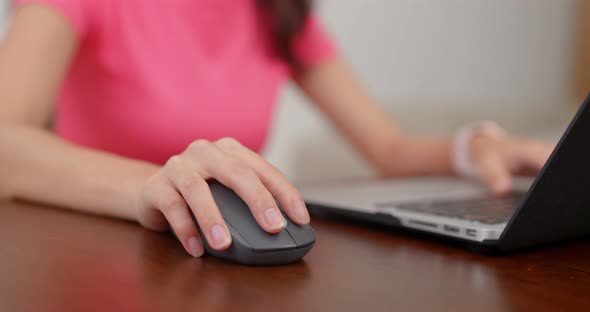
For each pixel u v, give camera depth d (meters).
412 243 0.43
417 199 0.59
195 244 0.37
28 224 0.48
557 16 2.01
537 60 1.98
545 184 0.35
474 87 1.82
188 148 0.42
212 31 1.04
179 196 0.39
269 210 0.35
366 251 0.40
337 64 1.20
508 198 0.60
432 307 0.27
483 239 0.39
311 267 0.35
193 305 0.27
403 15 1.63
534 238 0.40
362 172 1.59
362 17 1.55
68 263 0.35
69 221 0.49
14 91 0.67
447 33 1.73
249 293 0.29
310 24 1.16
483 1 1.82
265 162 0.39
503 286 0.31
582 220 0.42
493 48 1.86
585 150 0.34
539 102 1.96
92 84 0.96
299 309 0.27
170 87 0.99
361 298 0.29
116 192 0.49
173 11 0.99
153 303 0.27
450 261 0.38
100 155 0.57
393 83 1.63
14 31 0.75
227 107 1.04
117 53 0.95
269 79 1.12
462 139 0.92
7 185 0.58
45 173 0.56
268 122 1.15
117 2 0.93
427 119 1.65
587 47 1.98
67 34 0.81
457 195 0.63
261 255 0.34
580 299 0.29
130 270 0.34
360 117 1.16
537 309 0.27
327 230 0.48
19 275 0.32
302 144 1.49
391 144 1.12
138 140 0.98
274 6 1.07
